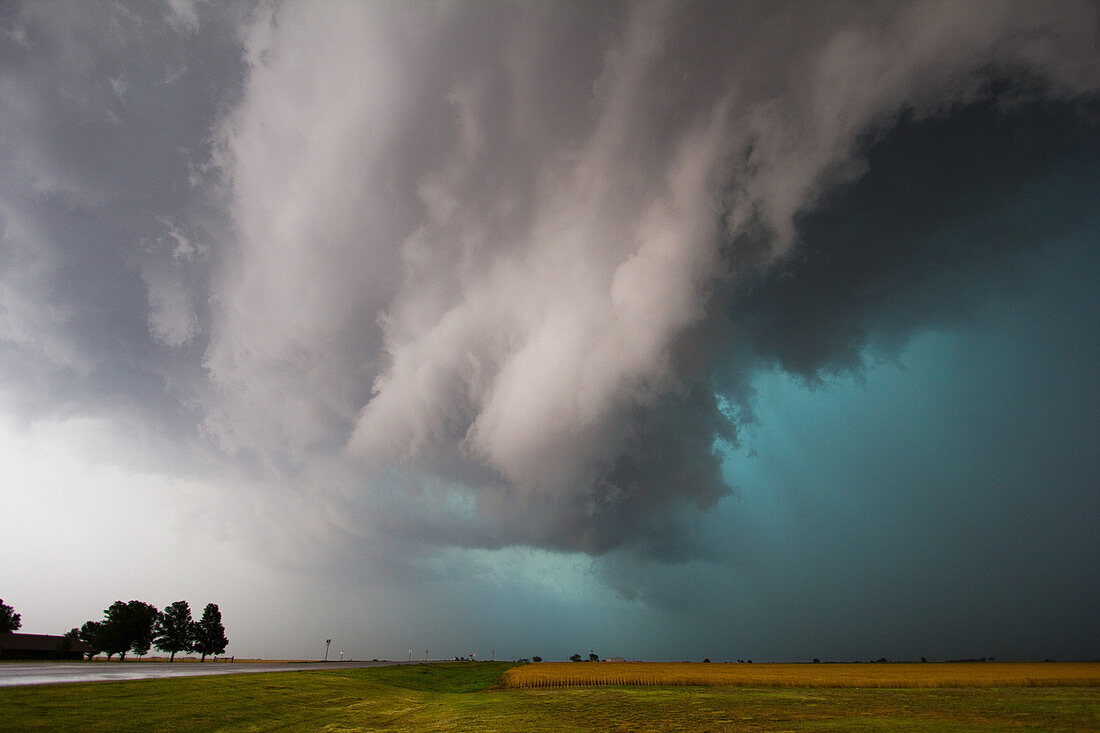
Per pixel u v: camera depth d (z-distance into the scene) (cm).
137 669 6444
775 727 3931
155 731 2856
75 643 12594
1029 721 4175
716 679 8381
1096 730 3753
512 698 6344
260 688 4800
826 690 7012
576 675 9075
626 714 4697
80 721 2800
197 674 5709
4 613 12538
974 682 7875
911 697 6006
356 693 5650
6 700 3009
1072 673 9231
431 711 4950
